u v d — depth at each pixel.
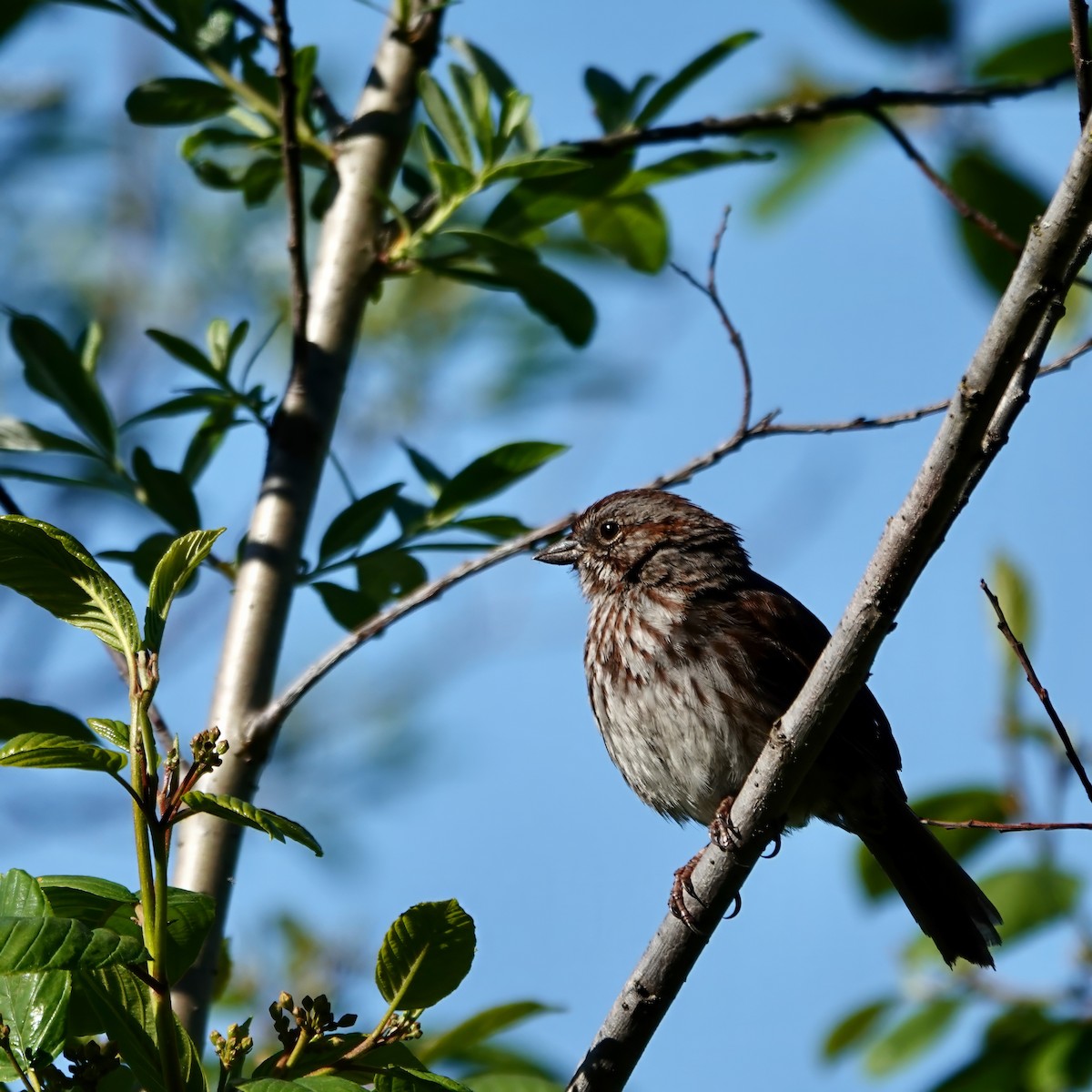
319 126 9.83
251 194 10.30
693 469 8.67
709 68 9.41
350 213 9.28
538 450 8.85
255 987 10.48
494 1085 7.81
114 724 5.28
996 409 6.13
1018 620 9.66
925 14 9.58
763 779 6.97
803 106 9.51
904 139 9.45
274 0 7.91
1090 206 5.75
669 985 7.16
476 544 9.12
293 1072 5.56
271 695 8.16
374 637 7.99
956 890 9.28
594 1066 7.10
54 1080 5.21
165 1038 5.17
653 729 9.55
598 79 9.75
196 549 5.48
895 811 9.35
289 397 8.73
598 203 10.45
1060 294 5.90
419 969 5.67
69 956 4.69
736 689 9.36
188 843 7.56
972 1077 8.94
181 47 9.33
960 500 6.40
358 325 9.09
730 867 7.07
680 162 9.56
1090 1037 8.80
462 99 8.93
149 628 5.36
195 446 9.12
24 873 5.10
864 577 6.58
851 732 9.14
